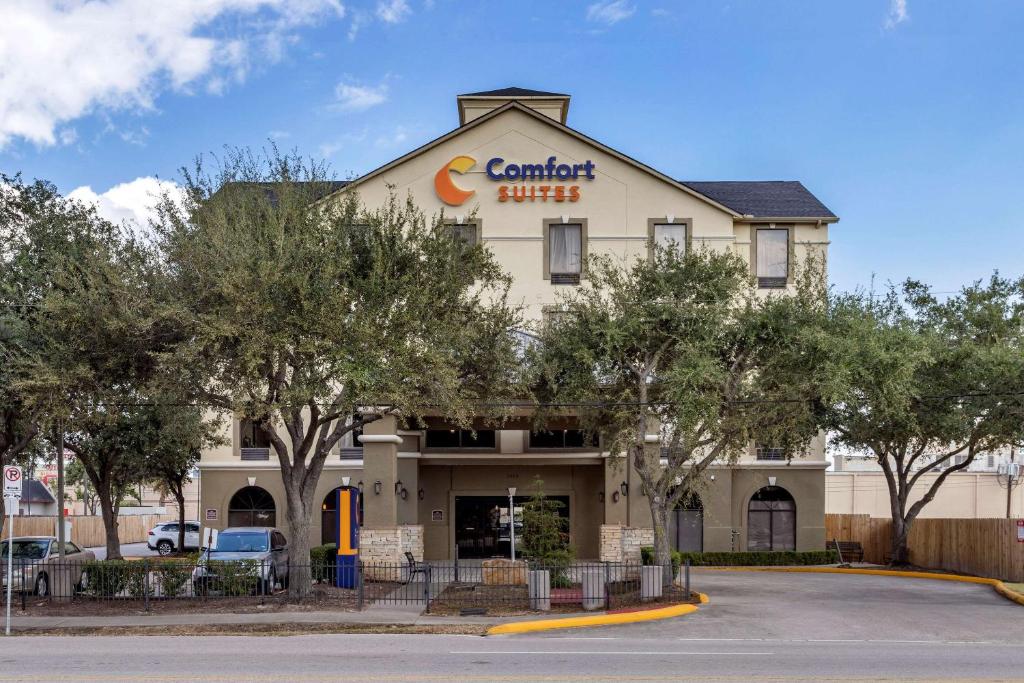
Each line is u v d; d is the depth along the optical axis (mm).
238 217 19344
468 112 39031
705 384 22000
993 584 27484
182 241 18484
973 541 30203
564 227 34531
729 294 22922
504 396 22594
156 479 39188
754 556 33688
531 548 24016
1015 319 29172
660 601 21094
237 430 34688
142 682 11664
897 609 21078
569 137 34781
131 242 19000
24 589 20391
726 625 18312
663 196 34625
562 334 23422
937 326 29891
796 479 34688
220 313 17906
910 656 14344
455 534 35438
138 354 18828
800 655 14352
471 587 23531
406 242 20438
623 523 31781
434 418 32438
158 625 17781
